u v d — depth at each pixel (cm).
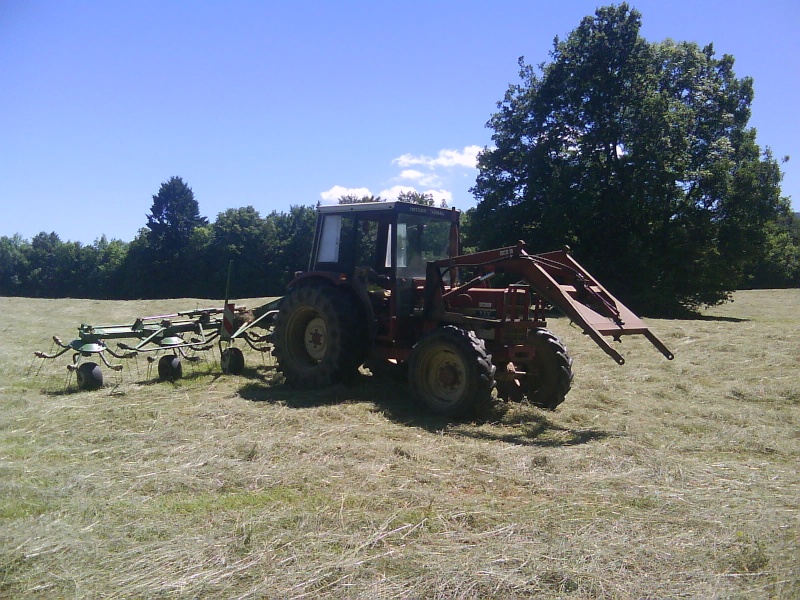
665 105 2495
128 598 290
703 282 2559
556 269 676
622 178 2566
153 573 311
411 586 301
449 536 357
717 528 371
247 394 741
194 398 716
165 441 539
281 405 682
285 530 360
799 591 301
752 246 2591
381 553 333
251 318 945
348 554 331
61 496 411
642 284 2564
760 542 349
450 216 815
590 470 481
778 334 1345
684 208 2598
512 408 665
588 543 347
